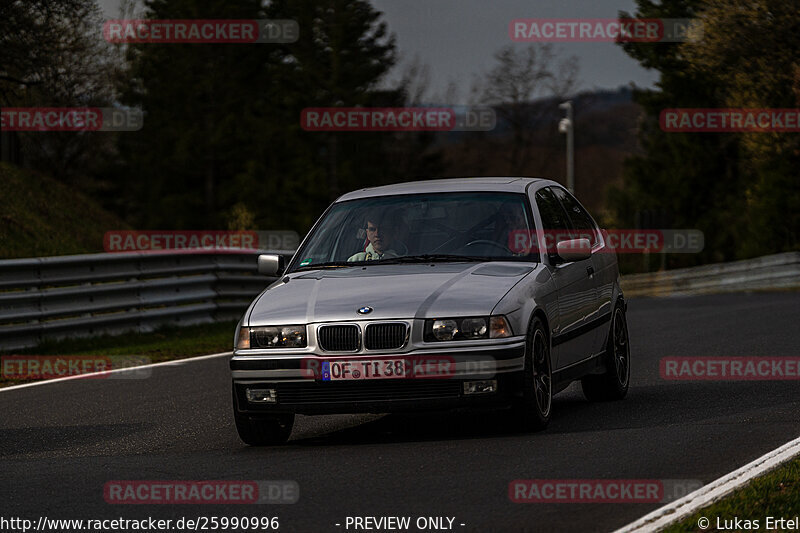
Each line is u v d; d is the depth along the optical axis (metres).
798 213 71.31
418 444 11.85
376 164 113.06
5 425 14.70
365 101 104.81
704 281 58.88
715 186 88.50
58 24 48.81
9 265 22.67
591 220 15.88
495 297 11.81
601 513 8.72
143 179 103.44
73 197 48.41
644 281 62.28
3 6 46.22
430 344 11.52
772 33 45.28
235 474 10.70
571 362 13.47
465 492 9.50
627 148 98.69
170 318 26.55
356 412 11.70
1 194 43.84
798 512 8.34
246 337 12.09
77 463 11.73
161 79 102.56
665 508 8.67
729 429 12.09
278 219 104.19
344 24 103.31
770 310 29.67
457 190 13.91
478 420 13.31
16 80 50.19
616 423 12.75
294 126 106.00
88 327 24.41
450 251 13.09
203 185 104.94
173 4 103.19
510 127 115.12
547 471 10.18
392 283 12.20
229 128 103.19
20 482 10.73
